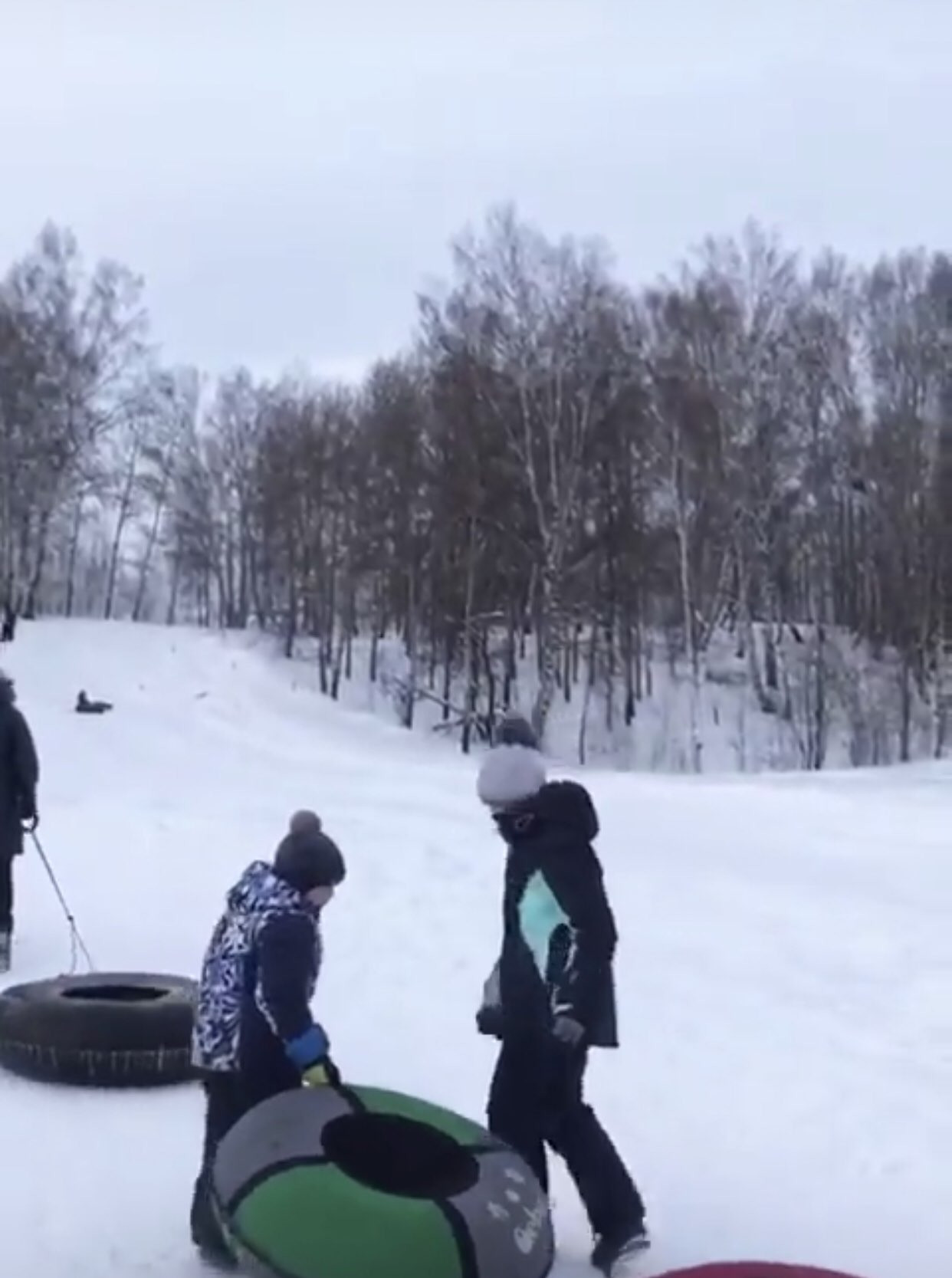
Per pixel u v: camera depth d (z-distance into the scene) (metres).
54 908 11.94
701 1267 4.74
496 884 13.68
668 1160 6.71
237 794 22.23
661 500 47.84
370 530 51.50
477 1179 4.93
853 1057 8.38
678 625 51.62
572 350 46.75
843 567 54.88
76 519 65.88
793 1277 4.68
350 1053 8.16
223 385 74.44
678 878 14.59
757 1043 8.62
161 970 9.97
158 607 78.38
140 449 70.94
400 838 16.73
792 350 52.66
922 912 12.95
